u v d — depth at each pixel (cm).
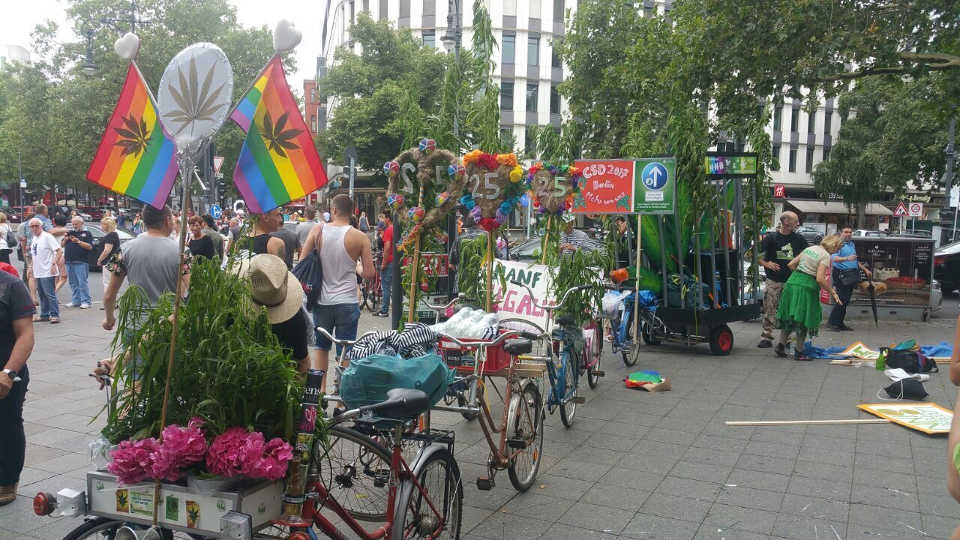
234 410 271
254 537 279
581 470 516
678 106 969
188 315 270
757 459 539
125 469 257
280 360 269
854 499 461
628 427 625
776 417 656
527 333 482
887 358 860
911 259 1322
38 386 720
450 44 1410
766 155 1004
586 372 748
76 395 686
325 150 3534
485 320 465
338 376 396
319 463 301
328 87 3553
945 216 2478
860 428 621
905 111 2531
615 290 879
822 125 5238
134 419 284
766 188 1009
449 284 809
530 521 427
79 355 873
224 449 255
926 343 1074
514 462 459
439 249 612
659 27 1952
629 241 979
